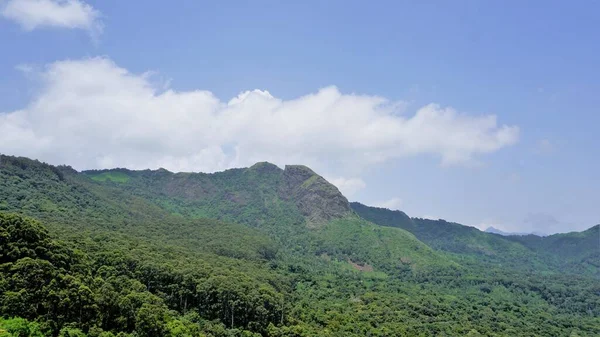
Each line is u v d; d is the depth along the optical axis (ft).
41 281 460.55
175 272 649.20
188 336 521.65
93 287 512.22
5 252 478.18
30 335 417.28
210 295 637.71
